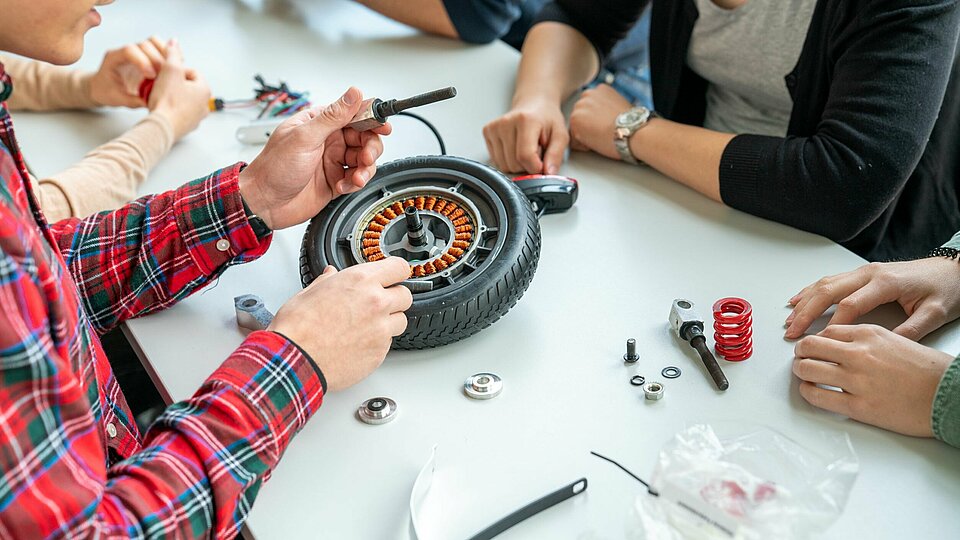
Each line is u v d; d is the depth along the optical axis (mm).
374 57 1554
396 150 1263
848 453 729
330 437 819
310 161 941
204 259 971
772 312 928
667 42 1410
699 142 1136
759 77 1325
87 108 1435
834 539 687
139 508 660
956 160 1298
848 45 1101
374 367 823
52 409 629
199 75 1400
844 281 907
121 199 1188
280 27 1679
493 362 890
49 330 647
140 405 1417
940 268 900
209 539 704
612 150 1222
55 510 614
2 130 752
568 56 1419
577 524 717
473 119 1346
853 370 792
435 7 1562
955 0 1051
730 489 646
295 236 1104
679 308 898
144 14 1754
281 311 811
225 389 727
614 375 862
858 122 1043
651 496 683
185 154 1305
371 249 956
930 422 750
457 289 882
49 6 745
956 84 1203
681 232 1073
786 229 1069
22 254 614
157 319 981
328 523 739
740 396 827
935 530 689
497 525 707
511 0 1592
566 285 991
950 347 853
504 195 984
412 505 718
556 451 784
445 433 813
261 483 729
